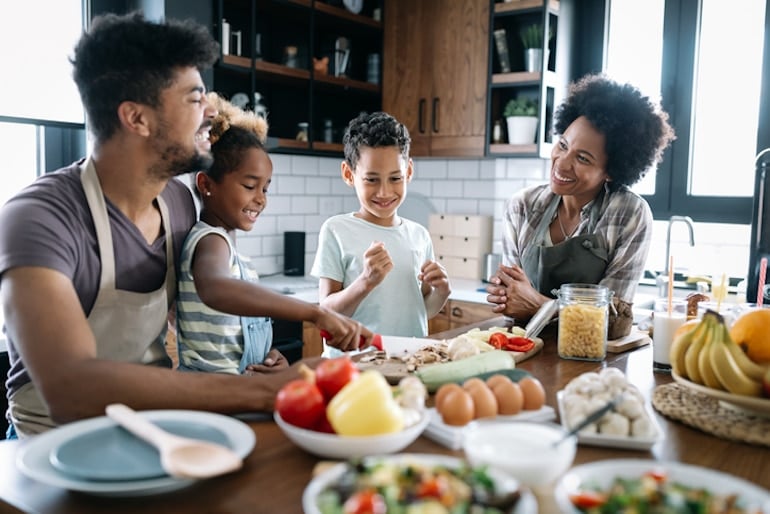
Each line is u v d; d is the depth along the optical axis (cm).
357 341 130
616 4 342
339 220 212
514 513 69
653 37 333
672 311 147
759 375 107
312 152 336
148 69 122
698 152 323
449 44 341
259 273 352
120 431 93
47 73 261
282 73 312
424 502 65
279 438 102
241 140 154
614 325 166
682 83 321
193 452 85
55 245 115
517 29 332
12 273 110
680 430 109
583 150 193
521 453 83
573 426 101
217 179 155
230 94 314
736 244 316
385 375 127
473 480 72
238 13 318
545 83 315
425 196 396
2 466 93
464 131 340
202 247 141
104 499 82
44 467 84
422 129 355
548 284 202
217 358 146
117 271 132
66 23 265
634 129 192
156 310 139
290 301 125
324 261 208
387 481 70
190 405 105
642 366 150
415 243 213
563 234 212
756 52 305
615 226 198
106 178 130
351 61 372
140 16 127
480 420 103
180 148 129
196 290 136
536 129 324
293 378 112
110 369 102
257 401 108
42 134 275
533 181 354
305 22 347
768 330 112
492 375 117
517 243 219
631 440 99
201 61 128
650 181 336
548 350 165
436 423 102
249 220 160
